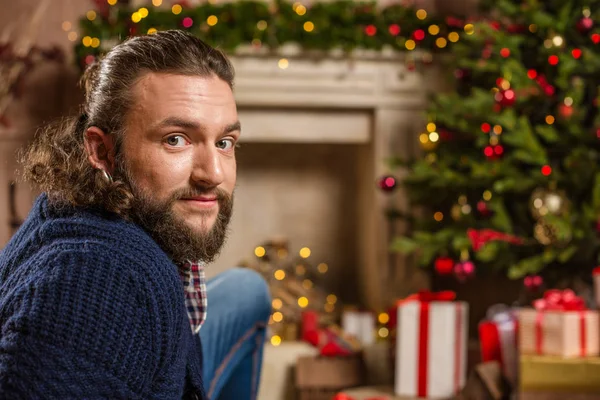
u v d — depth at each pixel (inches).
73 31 158.2
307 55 149.6
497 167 125.6
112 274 35.5
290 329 134.0
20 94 153.3
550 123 129.6
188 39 41.8
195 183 40.6
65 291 34.0
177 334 38.0
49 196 41.6
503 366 95.9
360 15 147.0
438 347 101.7
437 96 134.6
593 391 87.5
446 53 151.2
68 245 36.6
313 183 172.4
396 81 151.8
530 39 135.9
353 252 172.9
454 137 139.8
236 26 144.7
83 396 32.8
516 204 133.6
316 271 170.2
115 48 42.3
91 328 33.7
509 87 127.8
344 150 172.6
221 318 68.2
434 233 141.8
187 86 40.1
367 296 160.6
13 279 36.9
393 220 151.7
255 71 148.9
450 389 101.4
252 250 170.7
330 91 150.7
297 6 148.1
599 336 91.6
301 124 155.0
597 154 122.6
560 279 131.4
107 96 41.0
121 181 40.3
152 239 40.2
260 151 171.2
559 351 89.4
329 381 116.2
